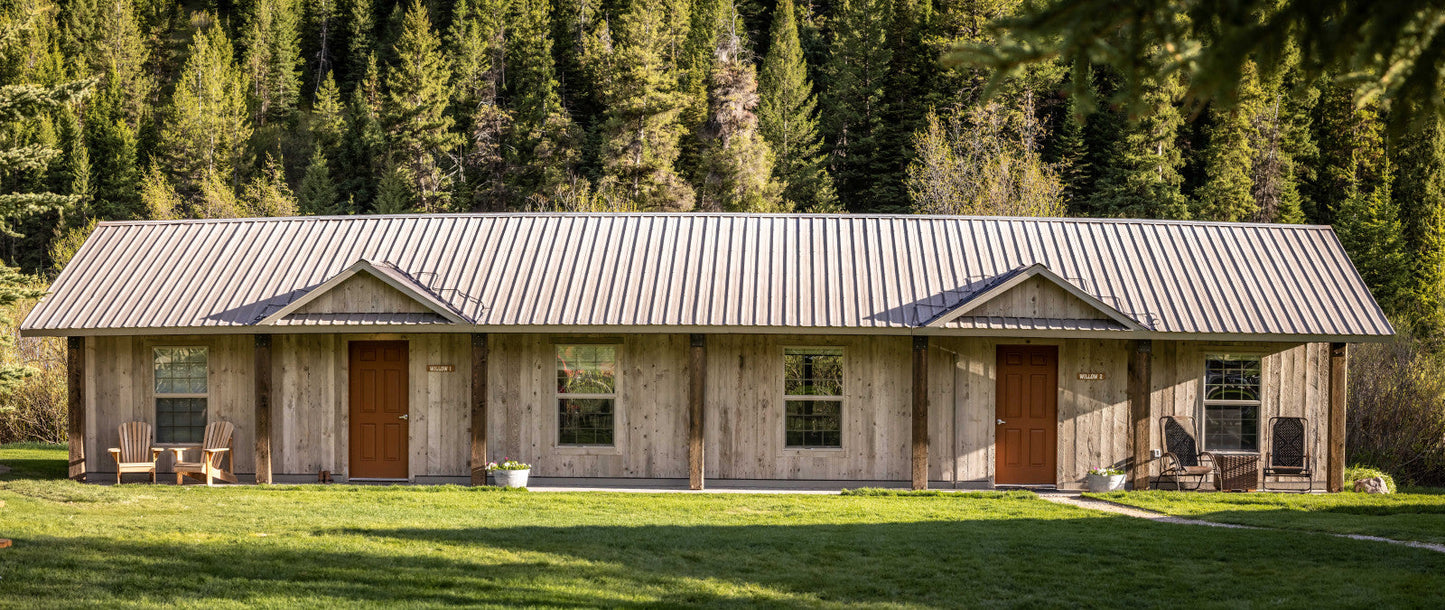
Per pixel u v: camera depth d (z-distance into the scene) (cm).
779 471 1908
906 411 1911
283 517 1434
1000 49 478
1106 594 1023
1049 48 473
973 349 1922
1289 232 2028
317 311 1864
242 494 1725
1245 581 1070
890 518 1534
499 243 2017
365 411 1958
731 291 1873
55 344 3145
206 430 1906
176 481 1950
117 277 1972
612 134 5669
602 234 2033
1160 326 1802
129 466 1859
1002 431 1925
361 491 1786
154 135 7638
